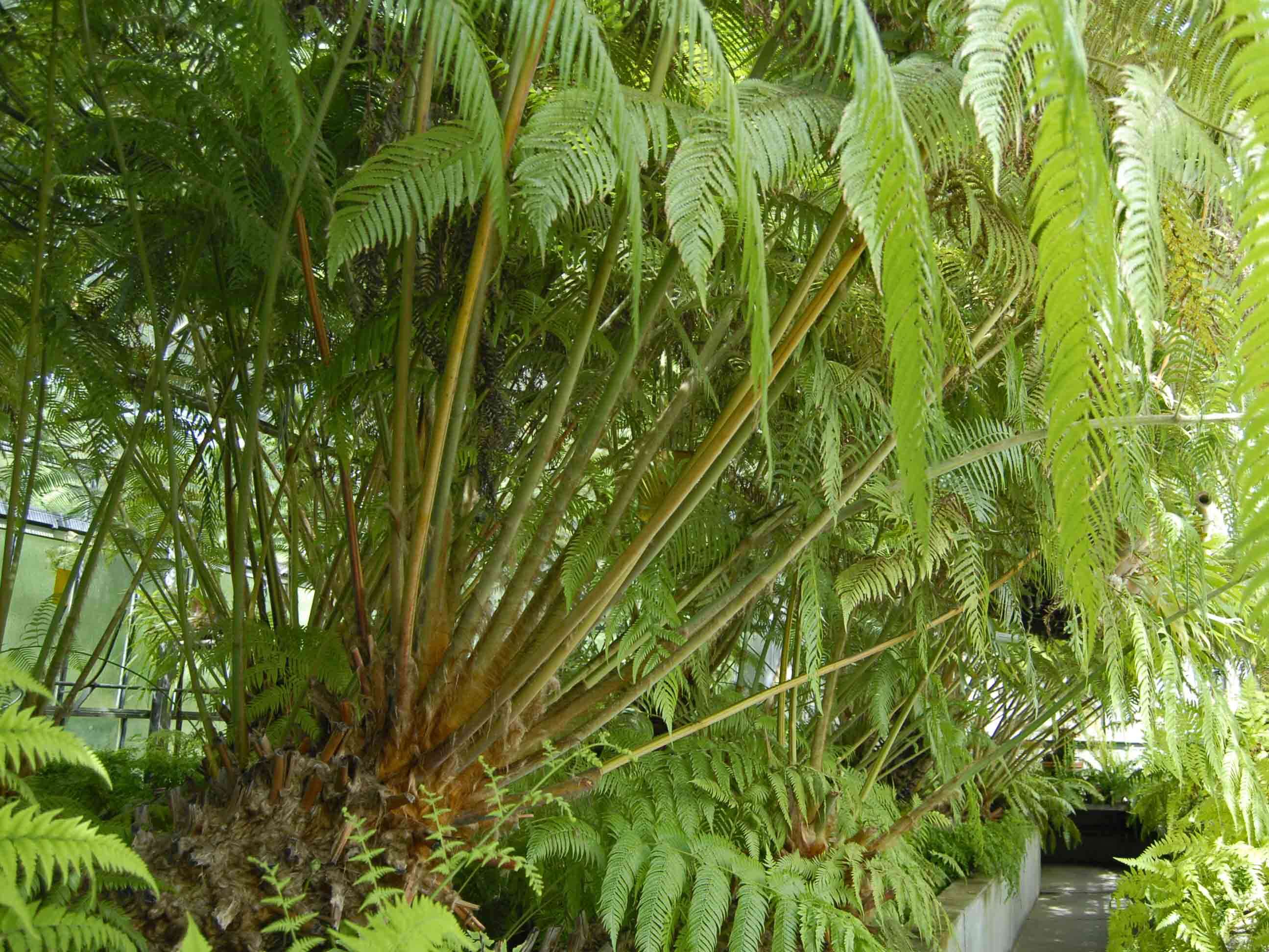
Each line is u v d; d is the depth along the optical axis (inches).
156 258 87.0
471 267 62.4
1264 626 25.7
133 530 117.5
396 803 66.9
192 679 75.4
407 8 46.2
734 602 84.3
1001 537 116.6
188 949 35.6
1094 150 25.9
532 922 99.3
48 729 37.3
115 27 79.0
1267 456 25.3
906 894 108.4
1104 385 31.2
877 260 33.6
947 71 56.9
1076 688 116.5
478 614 73.7
